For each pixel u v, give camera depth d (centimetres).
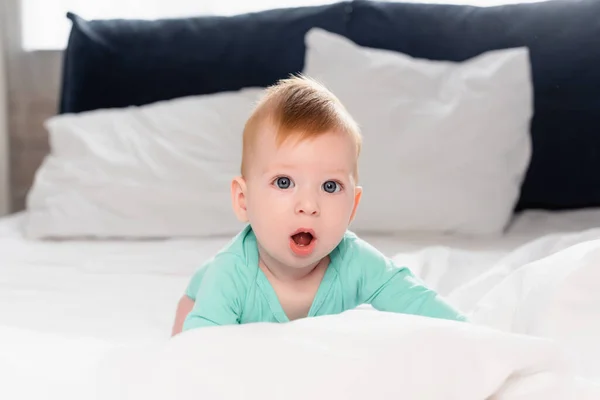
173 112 194
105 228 176
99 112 199
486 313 93
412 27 206
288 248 78
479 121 175
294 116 77
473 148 174
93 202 179
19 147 266
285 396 57
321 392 57
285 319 85
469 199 170
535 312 83
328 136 77
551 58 194
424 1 229
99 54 220
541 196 197
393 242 167
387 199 171
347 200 78
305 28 213
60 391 66
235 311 84
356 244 90
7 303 121
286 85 84
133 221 176
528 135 180
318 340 64
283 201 77
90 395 64
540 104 194
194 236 178
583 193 195
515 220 189
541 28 197
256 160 80
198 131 188
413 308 87
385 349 60
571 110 192
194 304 90
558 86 193
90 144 187
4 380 70
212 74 216
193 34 219
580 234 129
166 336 103
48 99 262
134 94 219
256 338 64
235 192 86
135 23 224
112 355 71
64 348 82
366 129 178
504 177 174
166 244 170
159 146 185
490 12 204
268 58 214
